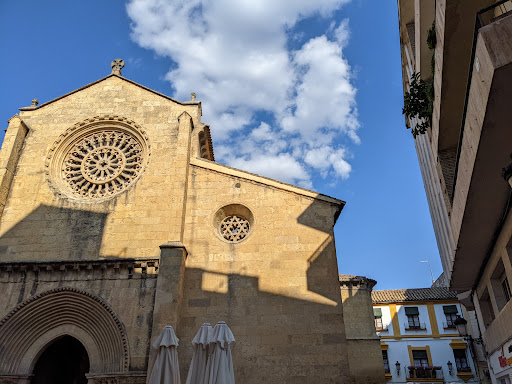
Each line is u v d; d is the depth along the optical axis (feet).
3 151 70.90
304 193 65.67
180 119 72.90
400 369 135.64
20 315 58.03
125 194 67.56
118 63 82.38
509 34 25.57
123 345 55.26
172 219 63.16
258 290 59.31
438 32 41.39
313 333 56.03
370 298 95.50
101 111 76.38
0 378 54.90
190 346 55.98
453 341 135.64
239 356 55.31
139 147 74.08
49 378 66.95
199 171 69.46
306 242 62.39
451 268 60.54
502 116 29.22
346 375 53.42
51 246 63.98
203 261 61.87
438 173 57.67
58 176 71.67
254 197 66.39
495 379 66.85
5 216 66.74
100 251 63.16
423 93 51.67
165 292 56.95
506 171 29.19
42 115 76.64
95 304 58.29
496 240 49.16
